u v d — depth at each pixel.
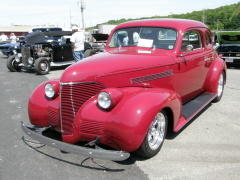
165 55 3.63
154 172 2.76
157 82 3.45
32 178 2.64
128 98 2.74
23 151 3.24
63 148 2.65
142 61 3.28
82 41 8.91
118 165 2.90
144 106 2.64
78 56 9.02
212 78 4.96
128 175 2.70
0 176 2.68
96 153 2.50
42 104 3.29
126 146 2.58
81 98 2.87
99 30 22.86
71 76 2.83
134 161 2.99
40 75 9.51
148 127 2.63
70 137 2.89
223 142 3.52
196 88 4.59
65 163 2.95
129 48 4.09
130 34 4.20
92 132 2.74
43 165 2.90
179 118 3.37
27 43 10.21
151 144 3.00
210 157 3.09
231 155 3.15
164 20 4.11
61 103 2.91
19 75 9.52
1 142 3.50
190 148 3.33
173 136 3.71
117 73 3.00
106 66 2.99
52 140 2.73
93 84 2.88
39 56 9.89
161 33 3.93
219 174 2.72
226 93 6.33
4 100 5.71
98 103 2.73
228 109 5.03
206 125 4.17
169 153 3.19
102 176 2.68
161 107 2.79
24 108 5.09
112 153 2.47
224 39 10.90
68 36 10.82
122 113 2.59
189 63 4.07
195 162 2.97
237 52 10.30
